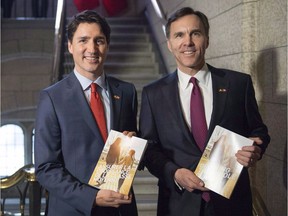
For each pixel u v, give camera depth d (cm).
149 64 849
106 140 254
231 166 258
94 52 254
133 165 245
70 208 255
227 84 285
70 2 1212
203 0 571
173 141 280
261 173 409
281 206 370
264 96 400
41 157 253
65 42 853
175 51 283
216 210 272
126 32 988
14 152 1324
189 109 284
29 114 1301
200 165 262
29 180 429
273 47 379
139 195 556
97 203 241
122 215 263
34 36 1197
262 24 401
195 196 272
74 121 256
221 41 491
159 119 286
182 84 289
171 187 281
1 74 1252
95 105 261
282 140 367
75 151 255
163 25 708
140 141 248
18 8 1306
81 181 252
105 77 273
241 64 420
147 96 292
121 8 1148
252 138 271
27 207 987
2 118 1291
